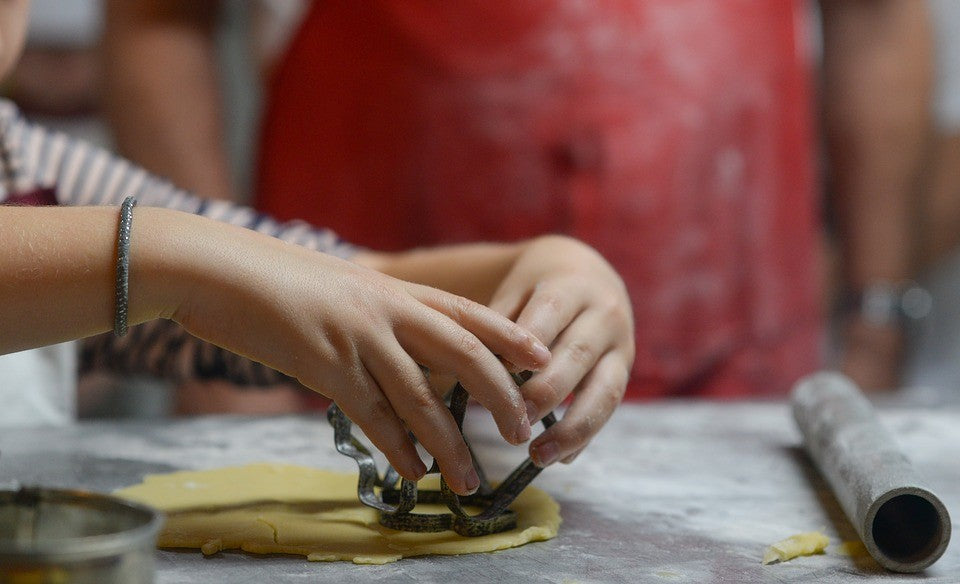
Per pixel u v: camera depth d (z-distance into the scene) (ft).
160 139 6.08
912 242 6.73
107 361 4.69
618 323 2.97
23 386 4.59
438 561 2.49
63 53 8.10
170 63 6.06
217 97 6.35
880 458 2.78
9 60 3.50
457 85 5.50
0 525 1.98
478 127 5.53
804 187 6.00
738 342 5.85
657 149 5.57
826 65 6.68
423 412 2.47
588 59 5.47
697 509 3.03
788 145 5.89
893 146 6.48
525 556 2.55
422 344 2.50
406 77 5.54
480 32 5.47
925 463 3.61
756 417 4.36
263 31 7.16
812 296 6.13
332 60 5.64
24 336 2.48
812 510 3.04
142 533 1.72
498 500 2.71
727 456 3.70
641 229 5.62
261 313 2.44
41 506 1.98
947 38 7.20
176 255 2.46
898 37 6.40
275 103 5.89
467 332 2.52
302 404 6.25
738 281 5.83
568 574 2.42
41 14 7.98
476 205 5.61
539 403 2.64
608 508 3.02
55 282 2.45
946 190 7.38
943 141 7.29
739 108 5.69
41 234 2.47
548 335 2.77
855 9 6.46
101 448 3.61
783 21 5.80
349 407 2.48
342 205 5.74
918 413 4.40
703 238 5.72
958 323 7.96
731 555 2.59
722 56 5.60
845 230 6.74
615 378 2.89
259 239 2.60
